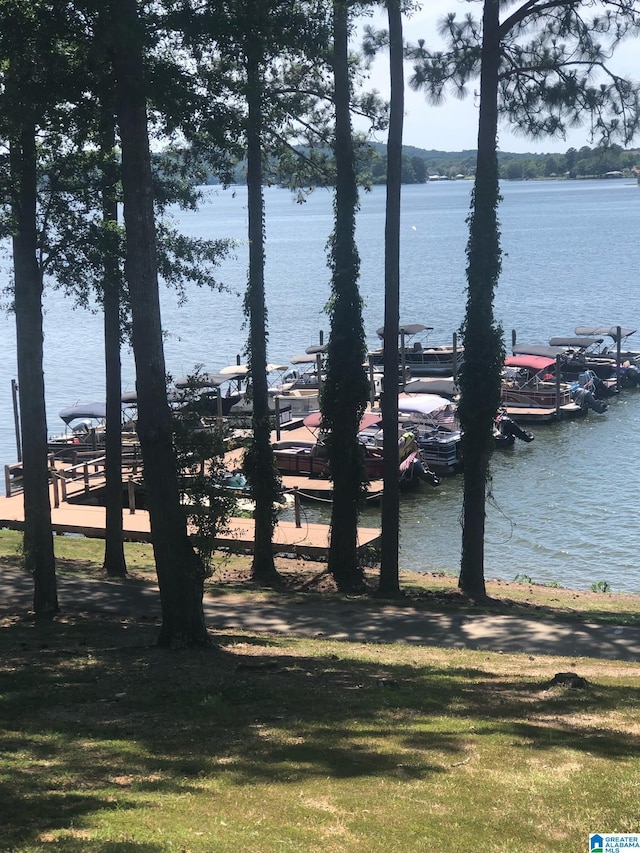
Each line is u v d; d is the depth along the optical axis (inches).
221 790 293.4
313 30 582.2
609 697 442.9
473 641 639.1
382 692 442.0
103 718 389.4
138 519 1149.7
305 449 1569.9
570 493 1359.5
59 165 639.1
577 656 592.1
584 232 6481.3
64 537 1091.3
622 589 993.5
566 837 256.7
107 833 246.7
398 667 519.5
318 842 249.8
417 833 257.9
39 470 657.6
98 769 314.3
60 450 1589.6
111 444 861.2
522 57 776.9
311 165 945.5
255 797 286.7
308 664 511.5
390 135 801.6
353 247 868.0
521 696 444.1
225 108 574.9
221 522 545.6
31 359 642.8
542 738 361.1
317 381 2132.1
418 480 1514.5
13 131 585.6
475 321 827.4
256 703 416.2
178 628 547.8
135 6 504.1
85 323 3521.2
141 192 517.3
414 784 301.9
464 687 463.2
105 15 499.5
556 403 1856.5
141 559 971.9
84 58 554.3
